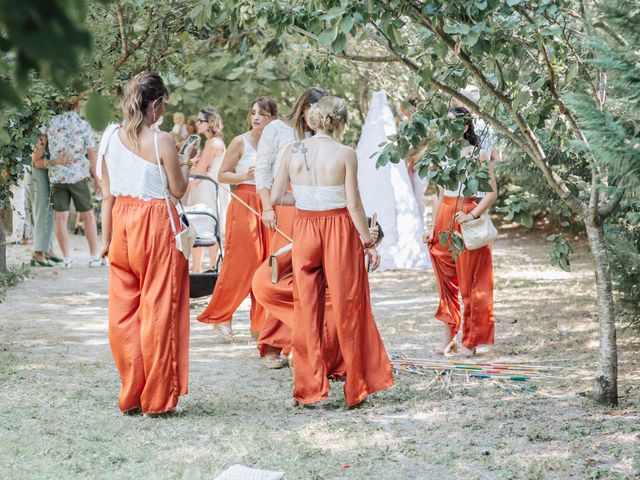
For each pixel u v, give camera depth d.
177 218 5.07
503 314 8.17
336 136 5.31
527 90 4.75
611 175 3.70
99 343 7.13
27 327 7.73
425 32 4.76
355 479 3.89
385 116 11.70
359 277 5.18
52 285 10.14
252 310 7.14
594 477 3.88
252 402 5.34
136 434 4.59
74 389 5.53
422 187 12.20
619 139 3.44
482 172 5.11
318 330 5.21
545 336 7.20
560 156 6.49
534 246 13.80
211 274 7.18
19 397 5.30
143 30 6.82
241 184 7.06
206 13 5.43
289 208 6.64
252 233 7.00
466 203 6.46
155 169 4.97
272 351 6.32
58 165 11.41
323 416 5.03
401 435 4.59
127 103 4.99
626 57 3.72
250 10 5.35
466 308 6.57
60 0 1.44
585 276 10.50
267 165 6.33
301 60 5.55
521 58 4.90
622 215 6.57
